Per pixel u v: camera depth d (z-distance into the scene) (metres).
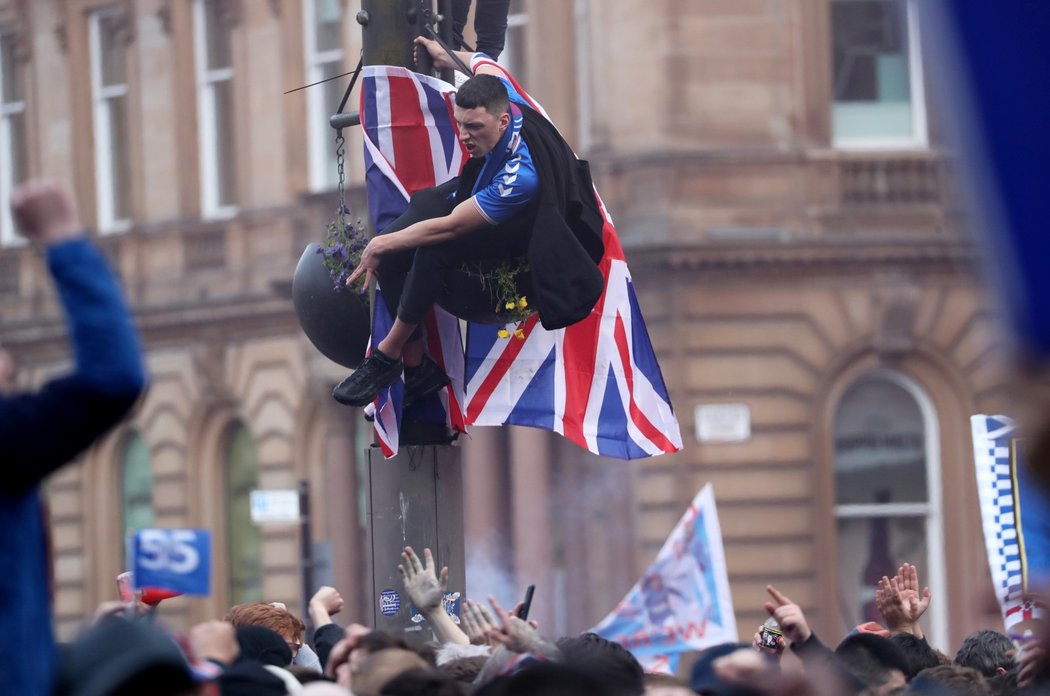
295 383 72.06
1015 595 18.45
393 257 17.98
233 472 76.06
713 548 31.86
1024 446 5.28
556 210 17.36
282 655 17.25
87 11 80.88
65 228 9.01
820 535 60.81
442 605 18.03
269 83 73.81
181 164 76.88
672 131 61.16
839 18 62.31
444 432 19.48
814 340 61.09
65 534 80.62
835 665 13.81
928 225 61.44
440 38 19.59
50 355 82.31
